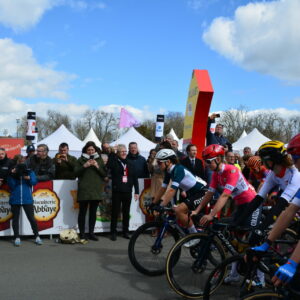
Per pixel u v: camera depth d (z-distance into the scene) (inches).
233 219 140.0
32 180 215.5
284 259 89.1
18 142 841.5
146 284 149.9
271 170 115.9
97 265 176.2
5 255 192.7
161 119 562.9
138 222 253.4
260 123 1777.8
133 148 263.3
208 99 252.5
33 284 148.2
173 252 131.6
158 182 241.9
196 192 166.9
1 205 226.8
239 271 121.7
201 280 135.9
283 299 71.8
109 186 248.7
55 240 229.8
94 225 233.0
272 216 105.2
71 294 137.3
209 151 141.4
